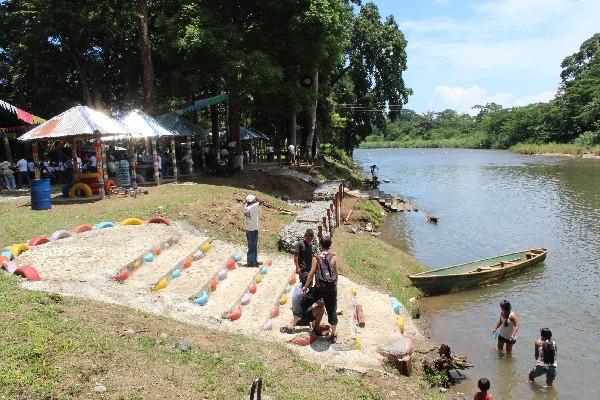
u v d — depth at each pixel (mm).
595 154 73062
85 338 6711
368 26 43094
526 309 14250
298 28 25594
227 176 26406
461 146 128500
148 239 12758
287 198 25062
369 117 53312
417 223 26562
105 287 9375
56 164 26062
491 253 20406
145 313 8461
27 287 8609
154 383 6164
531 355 11484
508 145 108125
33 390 5332
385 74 44406
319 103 43344
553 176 48406
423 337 11523
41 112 35562
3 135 25250
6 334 6277
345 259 16000
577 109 88375
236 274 12297
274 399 6566
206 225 15953
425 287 15500
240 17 27812
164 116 25734
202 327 8633
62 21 28688
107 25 28766
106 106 34656
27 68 31781
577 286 16078
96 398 5551
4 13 31938
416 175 54594
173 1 26250
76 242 12148
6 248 11227
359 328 10633
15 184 24172
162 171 26625
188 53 23453
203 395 6211
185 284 10734
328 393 7125
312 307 9328
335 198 22031
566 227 24875
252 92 25734
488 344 12055
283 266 13664
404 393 8148
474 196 36625
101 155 18484
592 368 10922
